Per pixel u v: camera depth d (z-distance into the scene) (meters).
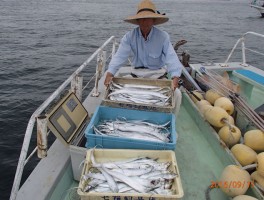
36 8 54.84
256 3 47.28
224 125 3.35
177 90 3.33
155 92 3.29
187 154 3.27
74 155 2.61
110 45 17.03
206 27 33.78
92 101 4.04
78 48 20.27
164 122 2.92
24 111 8.91
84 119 3.08
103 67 4.68
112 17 44.09
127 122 2.91
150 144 2.43
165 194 2.00
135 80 3.52
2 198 5.14
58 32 27.12
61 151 2.94
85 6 70.38
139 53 3.59
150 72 3.67
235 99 3.96
